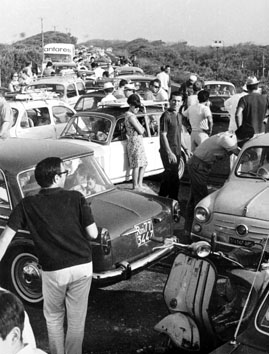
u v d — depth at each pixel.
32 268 5.89
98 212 6.18
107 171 9.72
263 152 7.73
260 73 36.53
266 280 4.53
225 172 10.46
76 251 4.57
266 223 6.76
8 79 35.50
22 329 2.95
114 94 14.62
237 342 3.67
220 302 4.88
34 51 38.56
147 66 44.81
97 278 5.68
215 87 19.66
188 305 4.57
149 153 10.64
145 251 6.23
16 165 6.21
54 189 4.65
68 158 6.57
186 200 9.93
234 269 4.76
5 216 6.13
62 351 4.80
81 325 4.72
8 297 2.95
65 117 13.23
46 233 4.53
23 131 12.11
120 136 9.92
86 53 44.75
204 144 8.09
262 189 7.34
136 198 6.71
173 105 8.88
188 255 4.71
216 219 7.13
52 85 18.20
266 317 3.72
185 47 48.00
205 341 4.57
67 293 4.67
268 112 10.52
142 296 6.28
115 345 5.23
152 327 5.57
